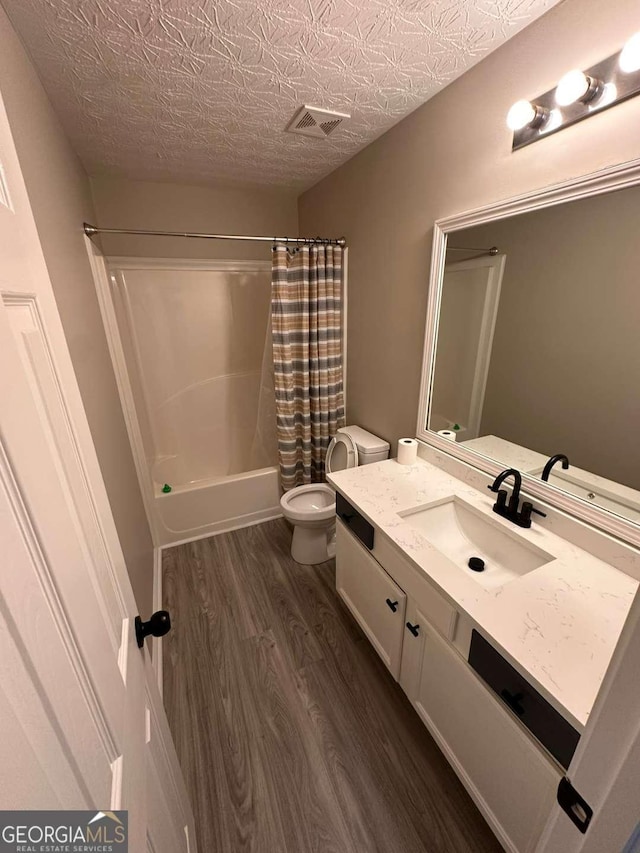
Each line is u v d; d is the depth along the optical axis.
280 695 1.49
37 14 0.92
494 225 1.27
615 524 1.03
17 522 0.34
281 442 2.49
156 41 1.04
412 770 1.24
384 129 1.63
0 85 0.83
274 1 0.91
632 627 0.35
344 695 1.49
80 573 0.47
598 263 1.00
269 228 2.65
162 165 1.99
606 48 0.89
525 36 1.05
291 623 1.83
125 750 0.54
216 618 1.87
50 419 0.47
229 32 1.02
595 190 0.96
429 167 1.47
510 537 1.24
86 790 0.40
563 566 1.05
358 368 2.27
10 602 0.31
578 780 0.44
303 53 1.12
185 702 1.47
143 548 1.91
